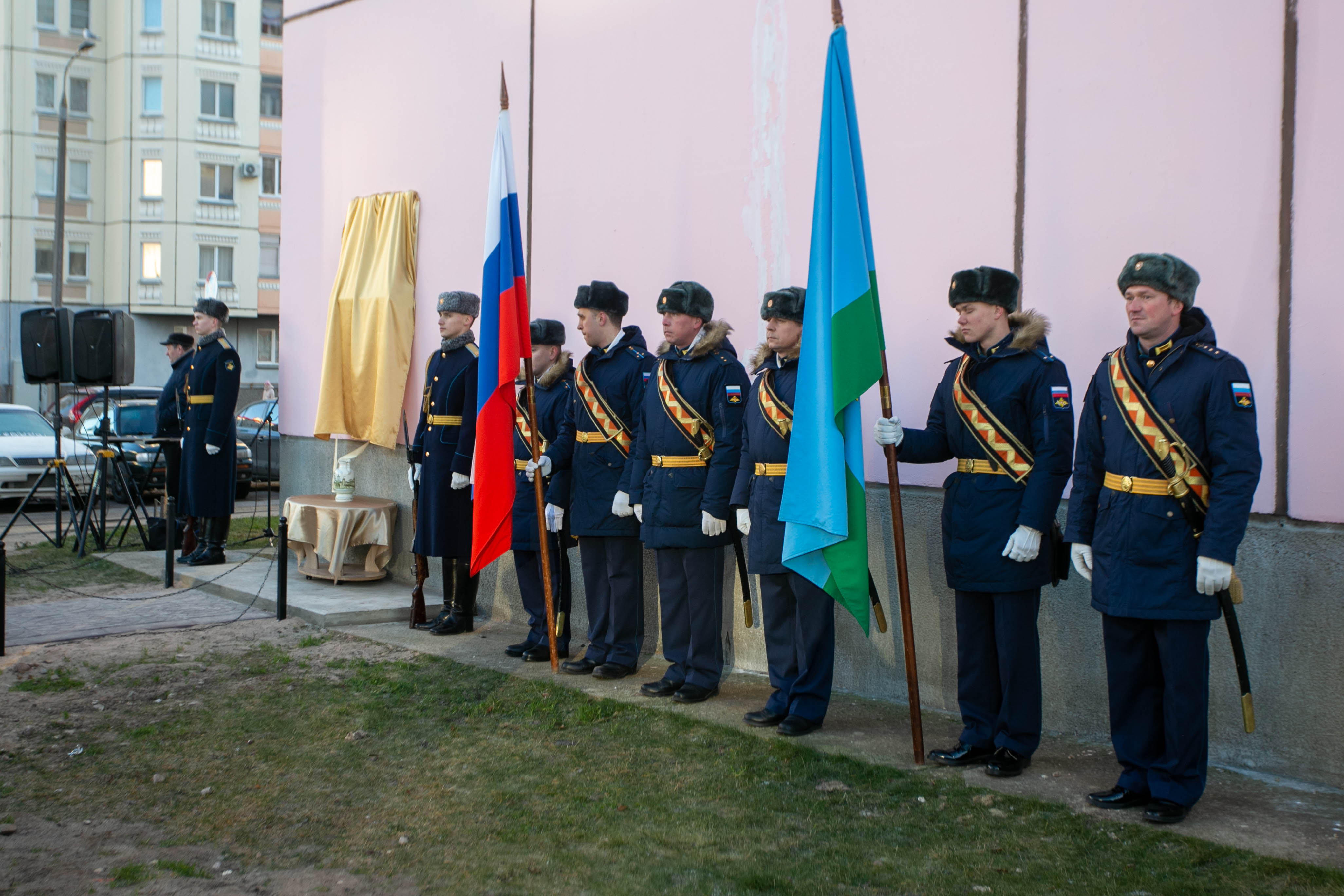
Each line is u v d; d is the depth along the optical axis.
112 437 9.18
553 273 6.41
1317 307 3.81
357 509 6.90
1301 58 3.85
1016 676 3.90
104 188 29.56
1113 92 4.28
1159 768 3.52
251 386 29.31
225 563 7.89
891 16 4.93
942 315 4.77
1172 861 3.16
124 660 5.40
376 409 7.25
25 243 29.02
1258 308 3.94
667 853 3.29
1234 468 3.29
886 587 4.91
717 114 5.57
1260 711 3.92
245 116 29.34
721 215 5.56
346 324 7.51
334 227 7.93
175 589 7.22
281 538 6.32
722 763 4.05
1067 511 4.34
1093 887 3.01
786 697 4.51
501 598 6.54
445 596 6.21
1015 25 4.54
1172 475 3.40
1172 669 3.44
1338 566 3.75
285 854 3.28
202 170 28.97
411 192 7.29
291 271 8.29
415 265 7.30
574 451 5.32
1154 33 4.18
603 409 5.20
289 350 8.32
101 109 29.42
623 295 5.30
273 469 14.87
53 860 3.17
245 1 29.16
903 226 4.90
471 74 6.91
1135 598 3.44
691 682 4.86
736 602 5.43
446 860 3.24
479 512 5.27
